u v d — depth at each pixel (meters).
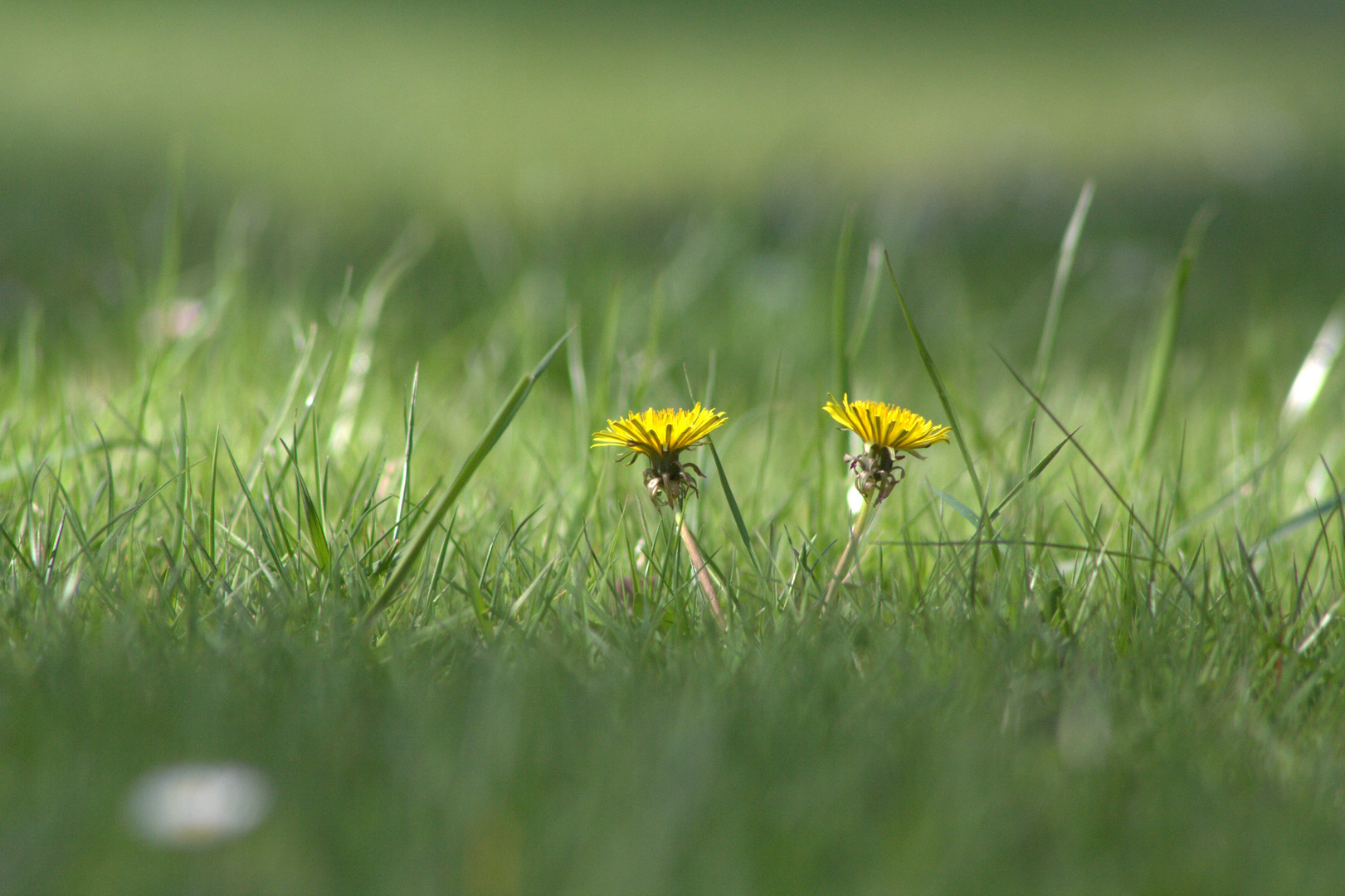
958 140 10.60
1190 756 2.96
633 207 7.67
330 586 3.04
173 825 2.90
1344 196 7.90
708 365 3.93
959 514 3.15
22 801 2.91
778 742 2.94
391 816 2.91
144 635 3.00
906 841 2.91
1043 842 2.92
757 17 20.38
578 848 2.90
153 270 5.27
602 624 3.03
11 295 4.80
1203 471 3.22
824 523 3.14
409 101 13.27
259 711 2.95
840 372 3.14
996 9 21.14
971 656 3.00
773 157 9.39
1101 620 3.03
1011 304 5.39
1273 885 2.91
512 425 3.25
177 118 11.55
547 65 16.19
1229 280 5.77
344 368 3.26
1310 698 3.01
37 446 3.14
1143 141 10.38
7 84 13.16
